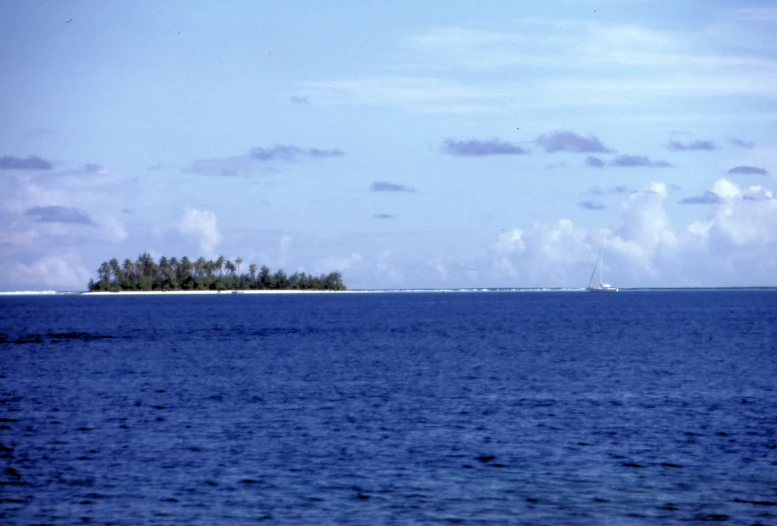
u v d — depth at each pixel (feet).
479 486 194.90
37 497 185.88
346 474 205.57
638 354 547.49
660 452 229.86
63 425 274.36
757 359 506.89
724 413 295.07
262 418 286.46
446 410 303.48
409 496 186.91
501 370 447.42
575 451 231.30
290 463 216.74
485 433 257.55
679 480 199.72
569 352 567.59
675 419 282.36
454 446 237.86
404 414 294.25
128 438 250.78
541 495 187.52
